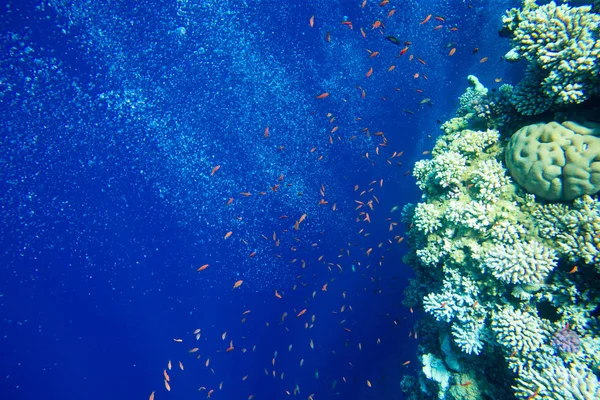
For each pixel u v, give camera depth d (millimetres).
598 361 2654
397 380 9336
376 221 11781
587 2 3672
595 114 2955
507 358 3053
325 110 13055
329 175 13297
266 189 14320
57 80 12406
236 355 15000
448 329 3855
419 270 4570
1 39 10812
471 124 4301
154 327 21625
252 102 13828
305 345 12422
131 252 19844
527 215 3182
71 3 10766
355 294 11383
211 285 19203
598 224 2736
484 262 3203
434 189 4066
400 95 11852
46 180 16438
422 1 10203
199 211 16594
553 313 3047
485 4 9547
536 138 3098
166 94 13641
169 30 12156
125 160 15594
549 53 2951
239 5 11914
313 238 13281
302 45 12461
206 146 14797
